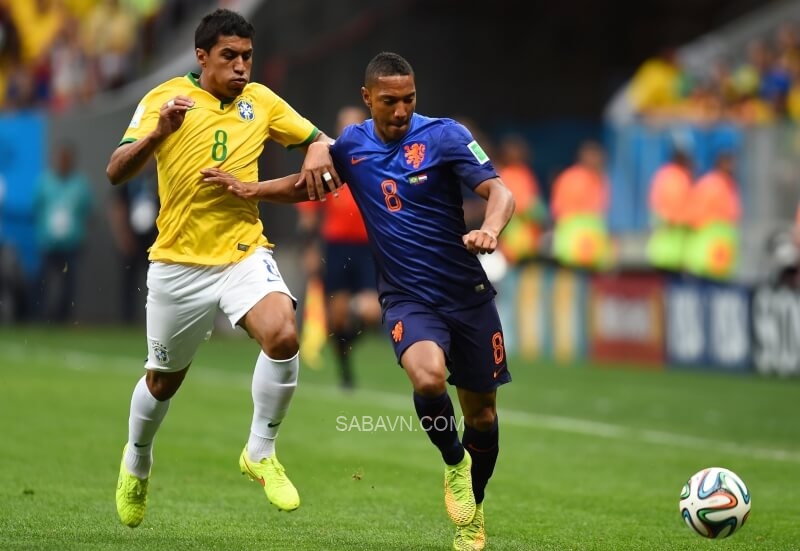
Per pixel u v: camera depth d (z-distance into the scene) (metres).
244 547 19.30
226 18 19.55
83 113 70.00
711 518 18.88
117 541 19.55
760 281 54.53
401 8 70.94
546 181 70.25
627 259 62.34
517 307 59.66
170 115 18.77
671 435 34.31
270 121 20.58
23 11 82.62
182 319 19.89
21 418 34.62
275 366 19.20
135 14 77.50
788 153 58.53
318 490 25.28
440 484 26.16
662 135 62.56
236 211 19.88
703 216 58.06
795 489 26.38
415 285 19.42
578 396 42.97
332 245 43.09
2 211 69.25
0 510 22.12
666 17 78.31
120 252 69.31
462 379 19.73
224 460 28.59
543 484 26.56
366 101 19.62
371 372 49.28
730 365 50.47
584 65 75.75
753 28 76.81
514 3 73.62
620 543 20.62
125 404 38.19
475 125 73.00
